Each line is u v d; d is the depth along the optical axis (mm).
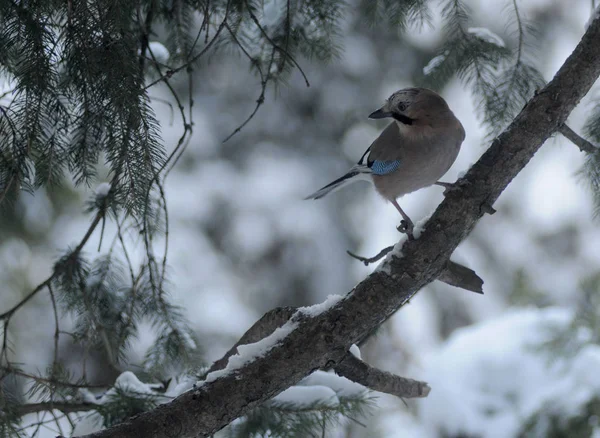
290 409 5820
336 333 4895
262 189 19844
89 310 6094
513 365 8758
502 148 4938
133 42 4715
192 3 6156
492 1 15914
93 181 5148
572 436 7984
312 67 19422
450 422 8711
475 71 6793
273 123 20344
